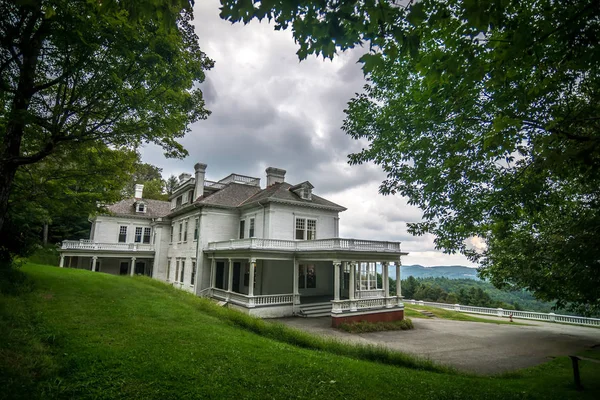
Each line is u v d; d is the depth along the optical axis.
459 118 7.18
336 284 20.02
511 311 30.34
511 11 4.59
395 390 6.89
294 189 28.12
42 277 13.99
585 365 12.90
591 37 3.88
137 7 3.72
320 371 7.42
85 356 6.68
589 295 8.23
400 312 22.22
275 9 3.51
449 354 14.70
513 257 12.62
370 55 3.80
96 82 8.59
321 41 3.70
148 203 41.09
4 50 7.00
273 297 21.80
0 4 6.26
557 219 9.34
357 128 10.40
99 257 35.19
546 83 5.23
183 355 7.35
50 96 9.46
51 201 13.45
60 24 6.67
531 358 14.44
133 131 9.48
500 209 7.31
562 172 5.89
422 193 8.80
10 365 5.78
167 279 34.06
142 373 6.21
